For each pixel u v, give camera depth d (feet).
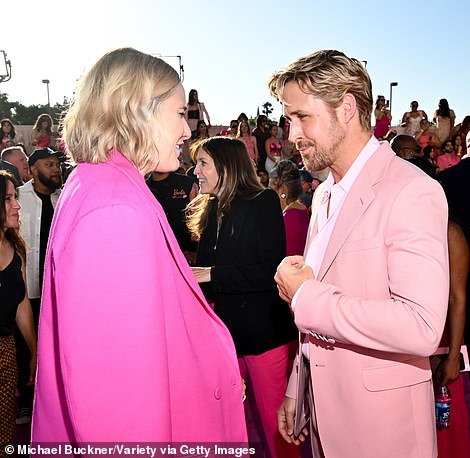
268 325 7.57
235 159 7.90
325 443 4.83
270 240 7.58
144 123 3.75
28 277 11.64
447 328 6.89
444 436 7.32
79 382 3.21
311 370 4.88
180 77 4.03
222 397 4.36
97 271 3.24
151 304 3.34
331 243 4.57
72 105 3.97
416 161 7.80
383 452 4.51
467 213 6.66
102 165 3.70
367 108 4.62
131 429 3.23
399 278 4.04
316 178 21.72
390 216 4.22
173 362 3.82
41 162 11.50
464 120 32.63
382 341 4.00
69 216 3.47
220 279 7.47
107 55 3.83
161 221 3.77
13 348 7.91
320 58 4.47
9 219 7.95
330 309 4.18
